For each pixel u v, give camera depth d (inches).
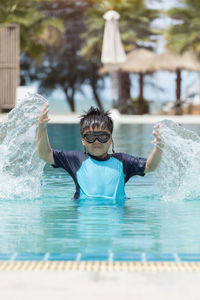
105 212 155.2
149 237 122.7
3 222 140.6
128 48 1275.8
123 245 114.6
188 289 82.4
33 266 95.5
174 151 188.1
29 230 130.5
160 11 1279.5
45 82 1555.1
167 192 190.1
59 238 121.3
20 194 185.0
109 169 177.2
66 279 87.4
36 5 1333.7
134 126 617.0
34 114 195.2
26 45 1222.3
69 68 1539.1
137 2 1263.5
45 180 227.8
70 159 179.3
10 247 112.6
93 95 1552.7
